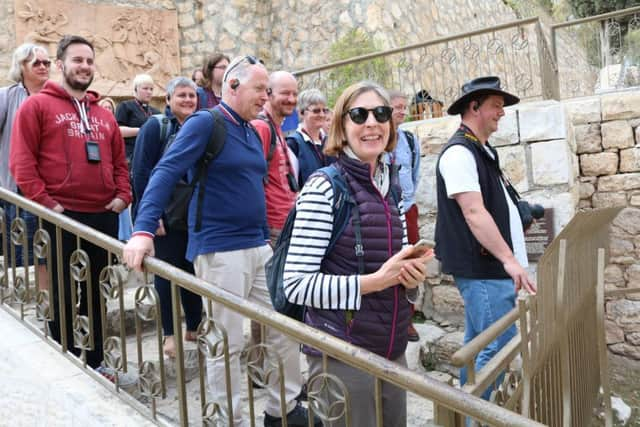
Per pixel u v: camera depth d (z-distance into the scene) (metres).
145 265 2.05
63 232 2.76
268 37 9.39
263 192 2.54
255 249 2.49
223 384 2.38
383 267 1.56
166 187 2.15
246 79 2.40
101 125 2.97
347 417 1.56
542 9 14.87
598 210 2.29
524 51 10.37
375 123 1.69
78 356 2.74
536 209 3.15
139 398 2.73
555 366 2.20
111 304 3.67
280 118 3.21
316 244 1.64
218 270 2.36
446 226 2.60
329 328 1.68
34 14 7.56
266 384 1.82
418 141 4.34
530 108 4.27
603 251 2.26
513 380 2.09
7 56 7.44
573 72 8.81
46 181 2.73
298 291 1.62
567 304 2.15
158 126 3.13
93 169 2.86
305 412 2.60
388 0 8.18
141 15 8.51
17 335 2.73
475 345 1.79
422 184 4.77
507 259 2.36
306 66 8.84
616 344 4.95
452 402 1.28
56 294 2.79
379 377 1.41
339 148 1.75
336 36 8.48
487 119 2.61
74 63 2.79
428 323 4.72
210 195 2.34
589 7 10.66
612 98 4.90
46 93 2.78
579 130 5.04
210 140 2.30
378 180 1.81
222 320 2.37
